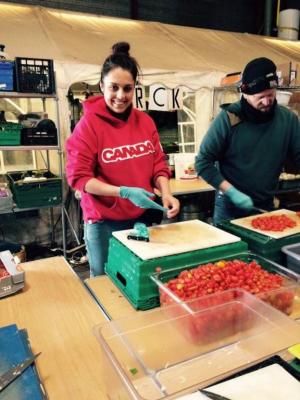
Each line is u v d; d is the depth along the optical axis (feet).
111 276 4.15
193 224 4.58
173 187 10.58
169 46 13.71
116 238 4.11
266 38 17.84
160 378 2.41
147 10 16.08
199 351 2.71
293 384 2.23
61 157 10.05
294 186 10.85
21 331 3.03
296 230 4.40
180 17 16.92
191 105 12.80
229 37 16.53
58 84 10.21
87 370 2.63
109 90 4.56
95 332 2.79
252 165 5.62
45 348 2.89
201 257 3.70
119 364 2.36
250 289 3.17
